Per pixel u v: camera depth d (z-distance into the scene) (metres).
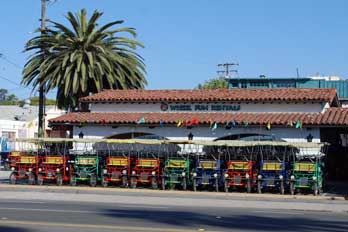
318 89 34.97
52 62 41.41
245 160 27.97
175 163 28.75
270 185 27.09
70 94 42.59
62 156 30.58
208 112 34.28
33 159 30.91
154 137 33.69
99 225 13.73
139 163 29.34
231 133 31.98
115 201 22.48
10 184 31.03
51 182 31.86
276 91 34.75
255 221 15.40
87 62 41.81
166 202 22.39
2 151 47.31
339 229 13.76
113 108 36.16
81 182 31.02
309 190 27.31
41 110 42.19
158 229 13.16
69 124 34.44
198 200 23.34
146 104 35.53
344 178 35.84
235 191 28.47
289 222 15.27
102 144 30.55
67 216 15.77
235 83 61.69
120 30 43.94
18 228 13.04
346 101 57.31
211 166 28.12
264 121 31.05
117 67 43.31
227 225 14.27
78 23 42.56
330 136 35.69
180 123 32.22
